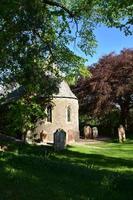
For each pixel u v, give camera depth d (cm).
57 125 5050
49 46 3167
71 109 5228
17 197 1036
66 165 1517
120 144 4638
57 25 3169
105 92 5903
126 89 5812
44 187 1141
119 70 5909
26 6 2528
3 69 3180
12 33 2733
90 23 3244
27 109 3653
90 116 6169
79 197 1048
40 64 3269
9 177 1249
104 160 3084
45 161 1605
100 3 2708
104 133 6228
